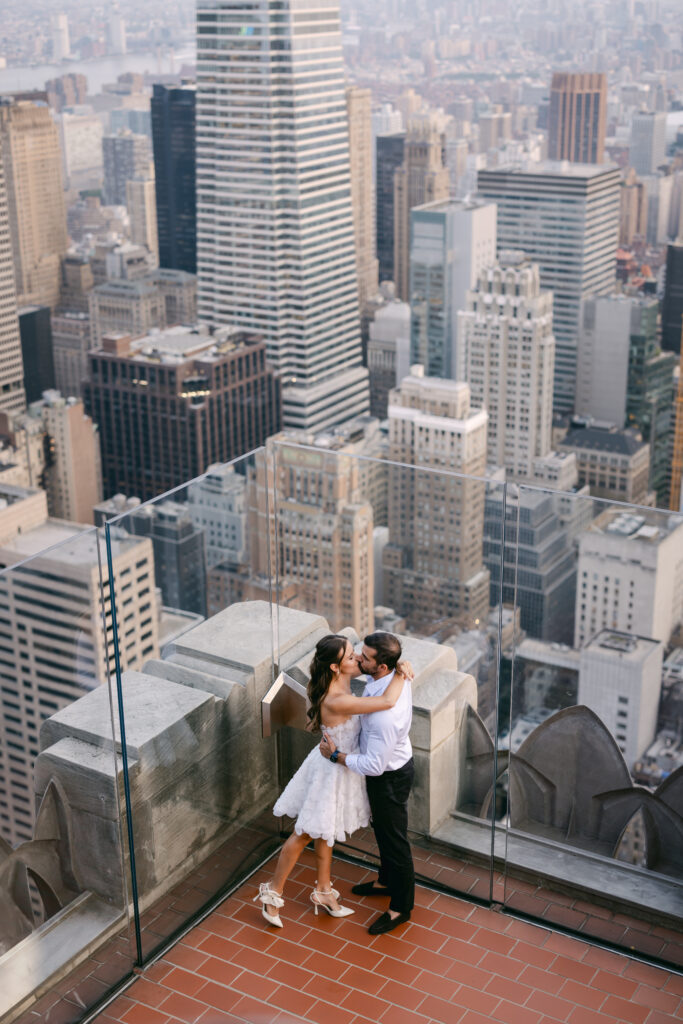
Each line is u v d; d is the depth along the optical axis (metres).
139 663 4.29
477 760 4.62
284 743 5.05
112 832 4.20
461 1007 4.10
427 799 4.72
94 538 4.05
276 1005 4.14
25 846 3.97
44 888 4.06
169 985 4.26
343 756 4.31
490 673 4.49
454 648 4.57
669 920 4.39
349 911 4.61
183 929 4.55
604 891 4.47
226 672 4.67
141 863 4.32
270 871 4.95
